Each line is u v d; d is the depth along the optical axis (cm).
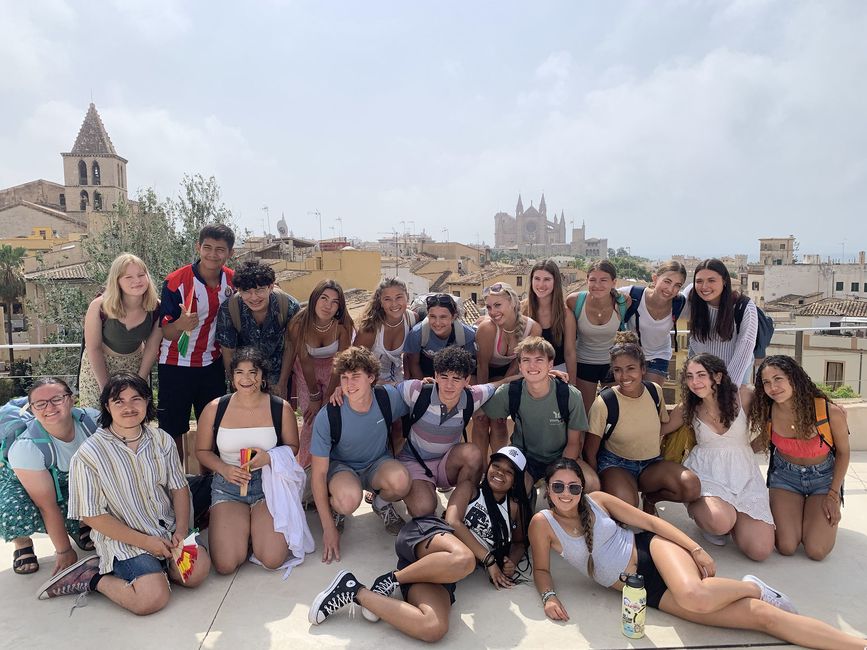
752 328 438
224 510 364
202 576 334
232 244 445
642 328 481
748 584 295
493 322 450
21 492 347
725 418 383
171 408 452
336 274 3288
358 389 366
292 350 454
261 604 321
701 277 441
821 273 4950
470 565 299
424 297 515
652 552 316
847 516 425
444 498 462
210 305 447
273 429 381
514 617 309
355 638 292
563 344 485
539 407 392
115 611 315
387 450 408
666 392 1858
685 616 303
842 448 374
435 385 392
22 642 288
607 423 395
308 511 439
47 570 358
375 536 402
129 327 423
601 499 337
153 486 340
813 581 342
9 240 4412
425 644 287
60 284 2523
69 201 5531
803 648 278
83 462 318
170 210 2277
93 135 5656
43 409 335
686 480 377
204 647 284
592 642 288
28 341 3059
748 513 370
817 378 2670
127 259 407
